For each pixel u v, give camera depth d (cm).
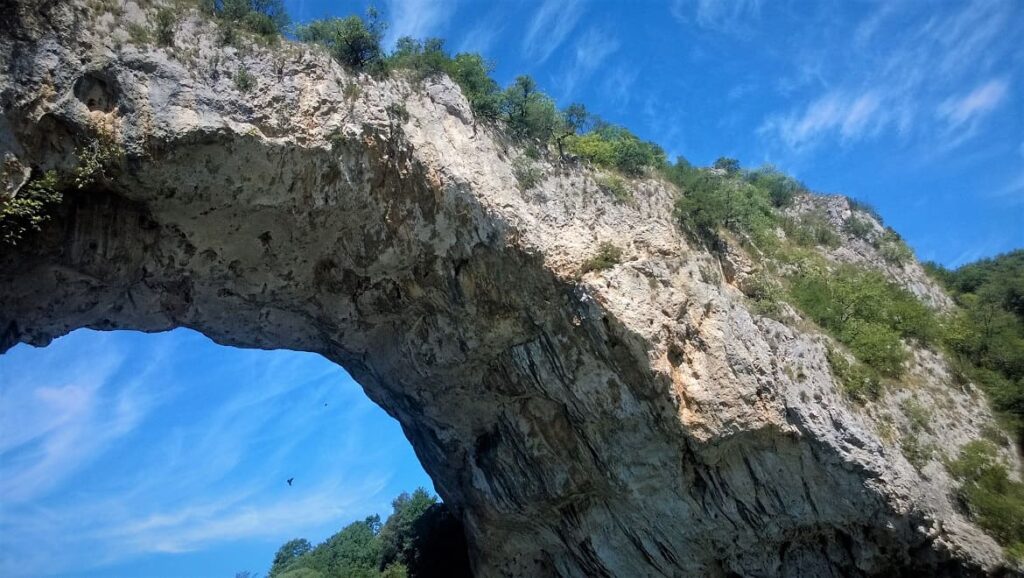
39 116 1827
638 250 2591
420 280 2505
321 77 2155
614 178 2747
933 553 2397
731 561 2706
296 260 2405
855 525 2477
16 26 1806
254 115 2028
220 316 2575
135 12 1967
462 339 2608
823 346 2766
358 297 2564
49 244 2058
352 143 2161
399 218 2350
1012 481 2653
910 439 2594
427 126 2373
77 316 2345
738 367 2478
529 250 2419
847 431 2425
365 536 7125
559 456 2734
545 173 2608
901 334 3141
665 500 2617
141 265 2233
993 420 2945
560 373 2552
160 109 1919
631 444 2559
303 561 7131
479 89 2614
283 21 2239
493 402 2797
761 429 2428
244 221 2220
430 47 2562
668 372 2425
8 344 2272
